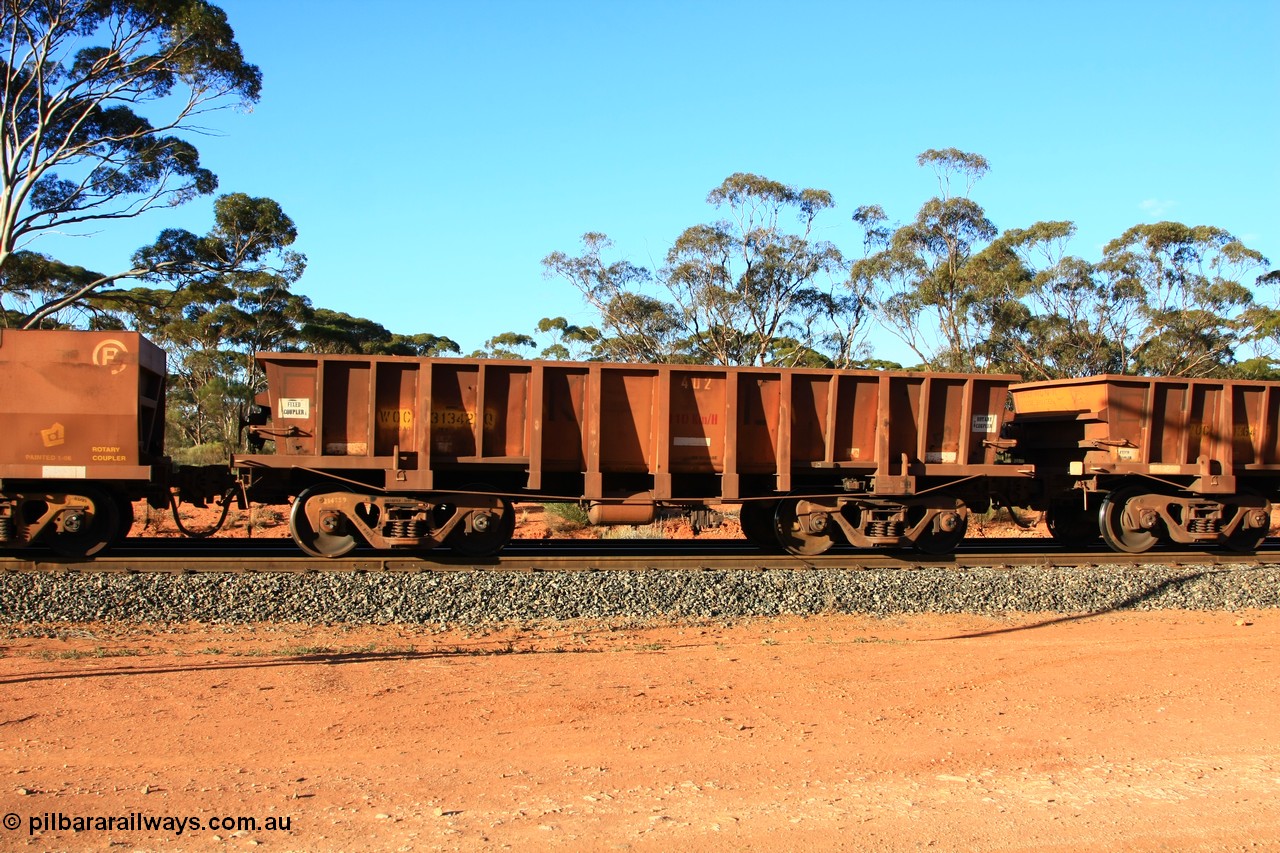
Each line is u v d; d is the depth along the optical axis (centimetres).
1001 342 4381
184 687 747
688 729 652
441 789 529
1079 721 682
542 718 674
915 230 4353
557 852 445
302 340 5403
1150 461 1430
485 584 1098
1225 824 493
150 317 4981
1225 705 727
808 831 473
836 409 1307
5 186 2941
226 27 3053
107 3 2919
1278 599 1236
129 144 3322
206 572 1104
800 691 759
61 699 707
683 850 450
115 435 1129
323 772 556
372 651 902
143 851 445
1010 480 1453
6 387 1113
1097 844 466
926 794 530
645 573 1162
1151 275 4547
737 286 4500
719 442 1288
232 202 3709
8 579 1031
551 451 1244
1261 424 1481
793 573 1193
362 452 1205
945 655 902
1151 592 1226
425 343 7181
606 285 4528
